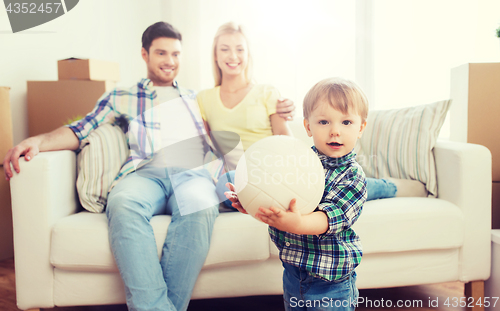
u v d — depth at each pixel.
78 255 1.20
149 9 3.22
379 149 1.69
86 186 1.40
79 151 1.51
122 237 1.12
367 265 1.31
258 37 2.98
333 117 0.87
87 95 2.28
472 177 1.34
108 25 2.89
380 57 2.79
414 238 1.29
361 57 2.82
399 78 2.75
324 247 0.88
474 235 1.33
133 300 1.06
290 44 2.95
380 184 1.43
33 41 2.36
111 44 2.93
